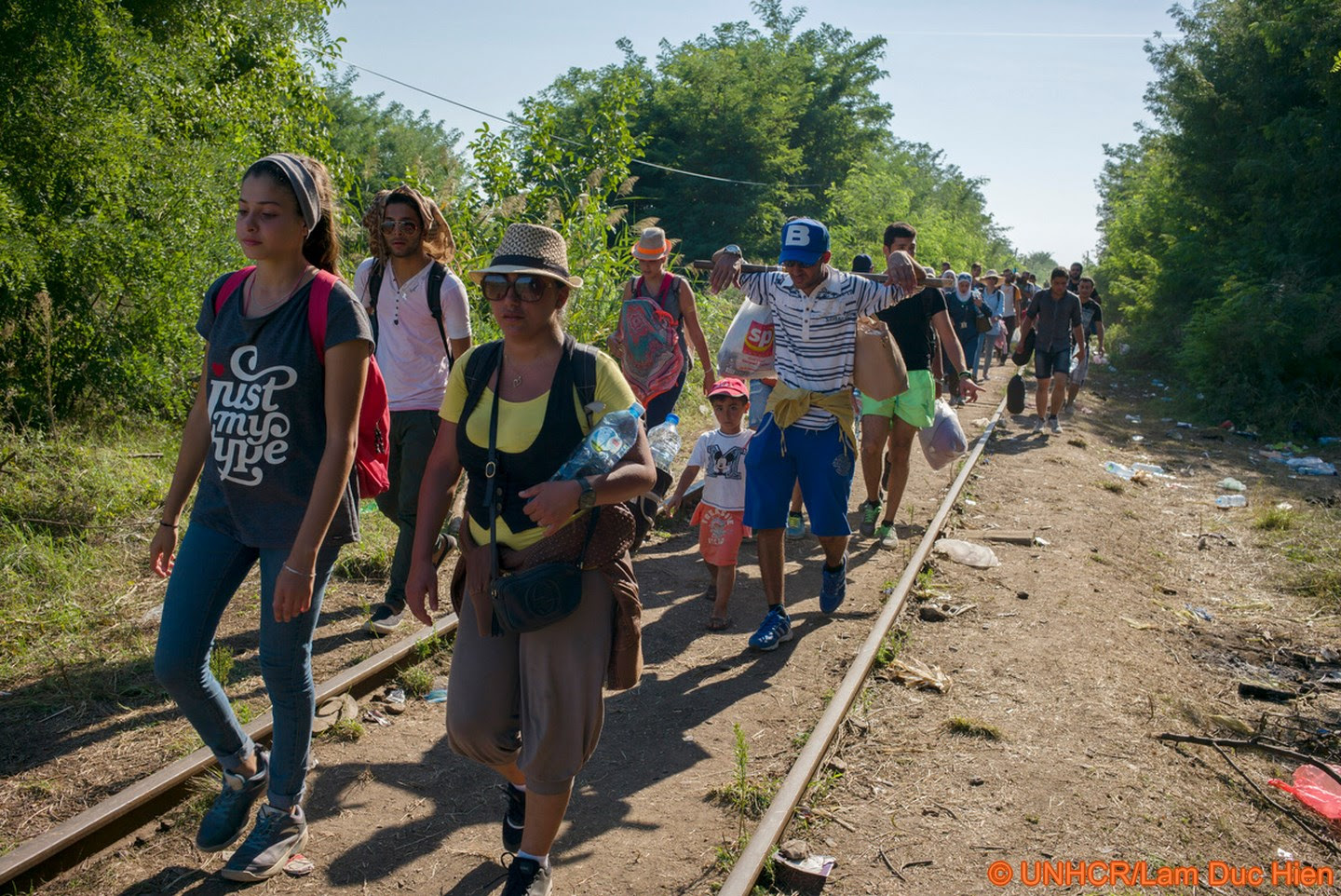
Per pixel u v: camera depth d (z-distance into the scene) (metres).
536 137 12.62
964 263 48.28
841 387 5.54
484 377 3.03
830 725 4.40
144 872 3.42
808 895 3.43
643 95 39.78
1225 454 13.91
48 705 4.54
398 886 3.41
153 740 4.25
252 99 12.26
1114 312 35.00
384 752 4.33
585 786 4.14
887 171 70.94
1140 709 5.02
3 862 3.20
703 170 37.94
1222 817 4.10
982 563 7.25
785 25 50.50
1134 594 7.13
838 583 5.94
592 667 2.97
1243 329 16.50
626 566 3.11
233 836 3.45
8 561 5.98
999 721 4.75
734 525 5.81
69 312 8.54
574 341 3.10
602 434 2.89
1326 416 15.59
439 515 3.12
